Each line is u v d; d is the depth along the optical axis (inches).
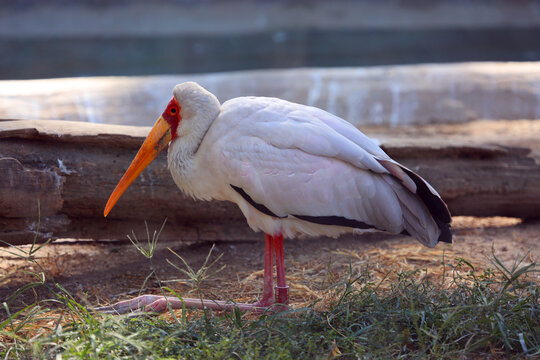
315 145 259.0
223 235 362.6
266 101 273.3
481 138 482.6
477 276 295.4
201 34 1259.2
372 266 331.3
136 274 325.4
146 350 222.4
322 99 622.2
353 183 262.1
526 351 224.2
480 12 1453.0
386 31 1300.4
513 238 372.8
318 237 381.7
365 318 254.4
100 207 325.4
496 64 714.2
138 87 603.5
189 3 1423.5
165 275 325.4
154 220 345.1
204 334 235.9
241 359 221.8
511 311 249.4
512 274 273.9
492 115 618.5
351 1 1482.5
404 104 621.6
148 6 1397.6
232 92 631.2
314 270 330.0
